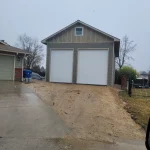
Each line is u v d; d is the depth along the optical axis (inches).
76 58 695.7
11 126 254.4
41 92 450.6
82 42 692.7
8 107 323.6
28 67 1769.2
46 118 289.7
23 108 324.2
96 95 454.3
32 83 619.2
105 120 305.1
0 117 279.3
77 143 221.9
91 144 221.9
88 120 298.0
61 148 206.4
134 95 547.2
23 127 254.2
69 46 705.0
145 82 1063.0
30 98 389.4
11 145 206.8
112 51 665.0
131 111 366.6
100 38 676.1
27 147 204.2
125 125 296.7
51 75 717.9
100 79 671.1
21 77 698.2
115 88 635.5
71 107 350.6
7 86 515.5
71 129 261.7
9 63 676.7
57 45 717.9
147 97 526.6
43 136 234.4
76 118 302.5
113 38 660.7
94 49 680.4
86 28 690.2
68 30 708.7
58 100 387.9
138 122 313.4
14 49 701.3
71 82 695.1
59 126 266.8
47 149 201.9
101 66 672.4
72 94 444.5
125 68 1107.9
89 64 682.8
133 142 239.5
